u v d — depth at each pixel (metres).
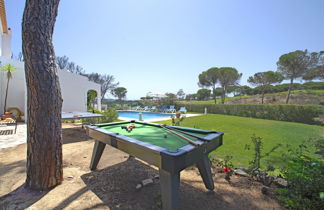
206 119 10.81
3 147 4.26
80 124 8.33
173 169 1.40
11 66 9.58
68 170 2.86
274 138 5.43
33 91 2.04
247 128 7.30
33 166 2.13
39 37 2.03
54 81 2.19
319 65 13.60
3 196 2.02
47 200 1.94
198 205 1.90
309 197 1.87
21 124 8.03
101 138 2.62
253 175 2.63
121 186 2.32
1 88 9.98
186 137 2.38
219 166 3.08
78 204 1.87
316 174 1.81
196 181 2.51
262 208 1.85
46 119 2.11
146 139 2.31
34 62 2.00
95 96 15.82
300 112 9.80
